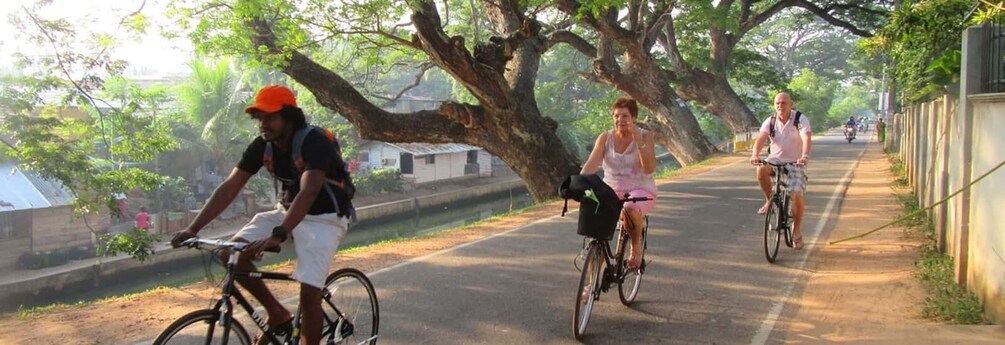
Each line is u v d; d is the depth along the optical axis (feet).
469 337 17.02
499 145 53.72
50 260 62.13
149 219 77.05
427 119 52.24
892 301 19.27
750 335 16.94
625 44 80.28
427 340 16.83
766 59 112.16
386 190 115.03
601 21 76.48
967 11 25.62
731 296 20.33
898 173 53.42
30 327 18.63
